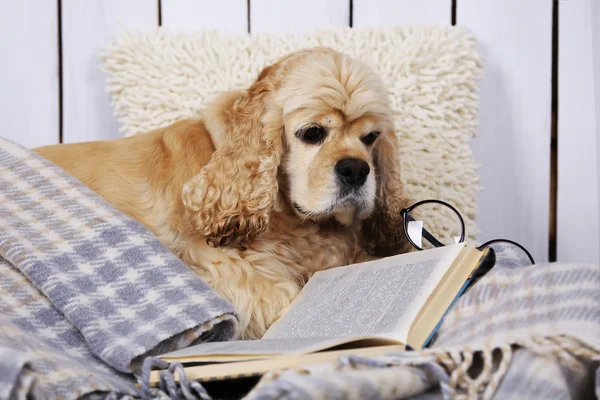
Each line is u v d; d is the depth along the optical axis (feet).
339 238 5.01
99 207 4.10
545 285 3.08
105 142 5.18
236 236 4.67
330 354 2.77
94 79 6.70
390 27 6.02
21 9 6.68
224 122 4.97
